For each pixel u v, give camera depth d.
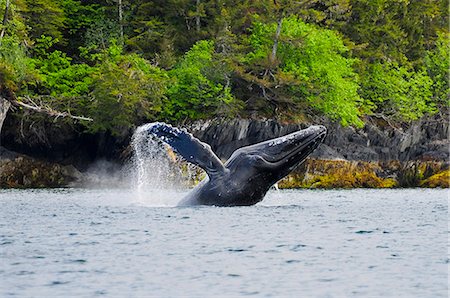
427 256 63.19
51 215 95.88
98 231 78.06
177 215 93.50
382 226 84.44
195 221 87.12
